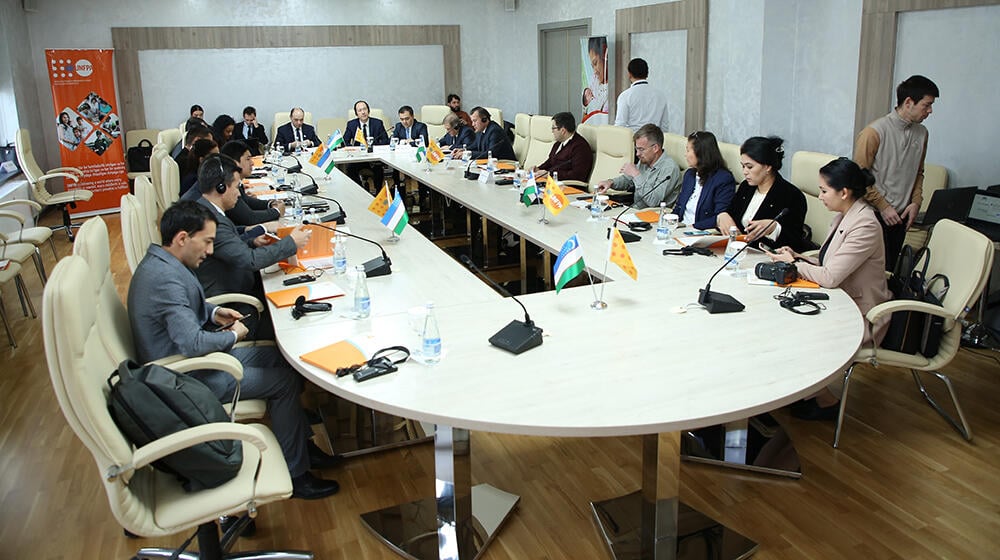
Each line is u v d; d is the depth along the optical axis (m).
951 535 2.55
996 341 4.07
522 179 5.35
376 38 10.23
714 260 3.40
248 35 9.69
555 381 2.18
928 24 5.10
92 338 2.05
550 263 4.57
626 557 2.46
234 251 3.25
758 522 2.65
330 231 4.15
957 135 5.04
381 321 2.74
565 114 6.04
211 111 9.75
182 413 2.01
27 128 8.34
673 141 5.17
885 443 3.14
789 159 6.27
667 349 2.40
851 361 2.33
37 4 8.76
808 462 3.02
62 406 1.81
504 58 10.86
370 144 8.62
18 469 3.14
